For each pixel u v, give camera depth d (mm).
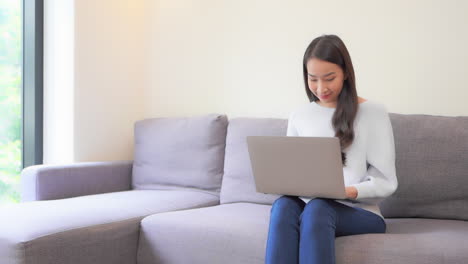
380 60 2490
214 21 2992
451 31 2312
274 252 1456
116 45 3068
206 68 3027
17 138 2902
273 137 1571
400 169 2049
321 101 1916
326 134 1847
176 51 3137
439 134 2023
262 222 1855
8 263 1655
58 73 2861
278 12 2779
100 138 2979
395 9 2445
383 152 1742
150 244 1943
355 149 1771
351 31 2566
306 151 1531
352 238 1566
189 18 3082
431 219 1978
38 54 2879
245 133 2482
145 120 2912
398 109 2451
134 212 2055
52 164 2715
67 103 2832
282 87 2777
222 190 2496
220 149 2604
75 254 1769
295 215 1549
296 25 2727
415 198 2025
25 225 1724
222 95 2973
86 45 2875
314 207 1512
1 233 1688
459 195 1967
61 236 1728
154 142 2764
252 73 2871
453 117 2078
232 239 1734
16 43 2881
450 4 2312
